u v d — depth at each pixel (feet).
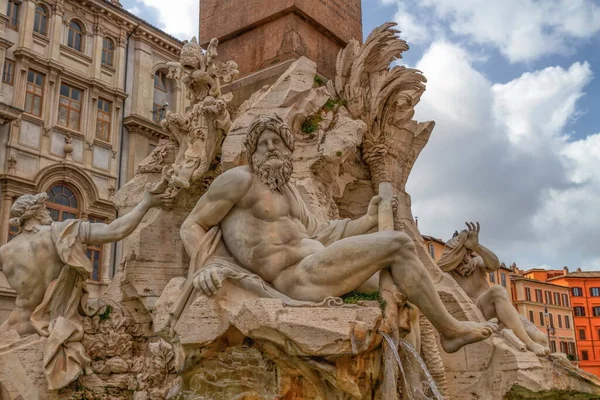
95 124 93.97
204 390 18.42
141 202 25.20
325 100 26.73
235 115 27.04
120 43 99.66
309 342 14.84
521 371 24.22
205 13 32.83
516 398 24.72
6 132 82.79
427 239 86.12
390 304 16.28
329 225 19.08
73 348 24.13
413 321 17.80
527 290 131.54
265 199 17.66
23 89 86.02
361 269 16.42
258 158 17.94
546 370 24.70
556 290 140.46
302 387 16.94
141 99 100.42
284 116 24.49
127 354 26.76
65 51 92.07
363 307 15.69
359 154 28.86
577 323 156.66
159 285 26.84
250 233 17.47
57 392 23.41
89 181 89.61
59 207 86.74
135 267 26.89
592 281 159.22
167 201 25.16
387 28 28.02
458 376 25.99
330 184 25.76
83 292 25.82
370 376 15.87
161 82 106.01
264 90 27.09
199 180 26.35
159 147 30.07
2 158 81.82
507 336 25.94
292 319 15.07
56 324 23.77
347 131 25.05
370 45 27.94
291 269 17.29
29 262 24.63
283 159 17.95
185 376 17.42
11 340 23.58
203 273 16.39
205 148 25.23
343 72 28.50
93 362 25.68
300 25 29.86
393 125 29.43
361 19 33.78
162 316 17.51
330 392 16.16
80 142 91.61
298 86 25.84
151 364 24.75
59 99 90.27
